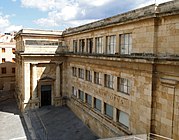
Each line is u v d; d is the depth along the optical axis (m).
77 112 31.17
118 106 20.64
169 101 14.76
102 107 23.77
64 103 36.88
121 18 19.41
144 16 15.96
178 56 13.83
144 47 16.59
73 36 33.12
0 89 53.00
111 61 21.31
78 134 25.02
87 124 27.33
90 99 27.59
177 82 14.11
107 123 22.45
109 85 22.77
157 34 15.54
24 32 34.97
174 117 14.44
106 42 22.92
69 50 35.34
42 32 36.50
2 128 27.22
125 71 19.30
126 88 19.70
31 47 33.47
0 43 53.84
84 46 29.16
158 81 15.67
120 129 20.05
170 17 14.37
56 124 28.39
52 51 34.97
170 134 14.70
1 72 53.50
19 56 37.28
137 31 17.38
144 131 16.75
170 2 14.29
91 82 26.70
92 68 26.20
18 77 40.97
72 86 34.00
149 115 16.16
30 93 34.47
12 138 24.23
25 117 31.30
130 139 15.46
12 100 42.62
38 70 34.91
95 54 23.88
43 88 36.34
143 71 16.80
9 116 32.03
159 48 15.40
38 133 25.67
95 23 24.89
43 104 36.56
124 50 19.77
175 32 14.05
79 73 31.39
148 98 16.25
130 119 18.66
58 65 35.97
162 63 14.84
